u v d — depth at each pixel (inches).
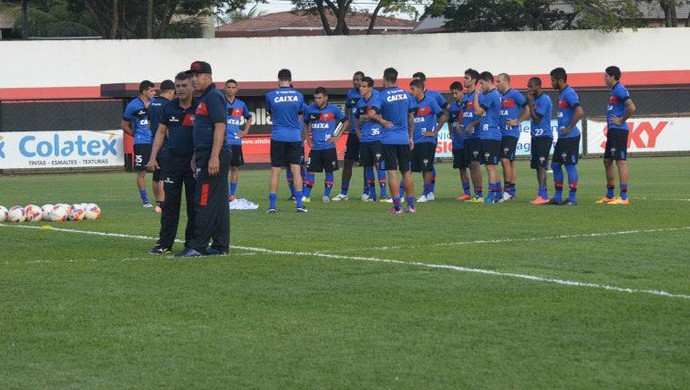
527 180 1154.7
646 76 2263.8
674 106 2112.5
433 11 2256.4
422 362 303.0
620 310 371.9
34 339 337.1
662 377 285.9
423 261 495.5
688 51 2292.1
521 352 313.6
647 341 325.7
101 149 1457.9
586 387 276.7
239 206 805.9
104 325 356.5
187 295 409.4
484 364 300.4
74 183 1206.9
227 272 465.4
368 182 901.8
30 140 1424.7
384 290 416.2
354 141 900.6
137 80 2105.1
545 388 276.4
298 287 425.1
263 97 1512.1
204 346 325.1
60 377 292.4
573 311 370.6
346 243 574.6
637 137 1605.6
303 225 677.3
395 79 756.6
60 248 559.8
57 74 2069.4
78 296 408.8
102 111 1983.3
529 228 644.7
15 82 2053.4
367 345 324.2
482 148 852.0
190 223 542.9
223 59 2142.0
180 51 2126.0
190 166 533.6
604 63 2260.1
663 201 842.8
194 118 526.3
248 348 322.0
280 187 1087.0
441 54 2217.0
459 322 355.3
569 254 517.3
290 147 770.2
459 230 637.9
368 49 2199.8
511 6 2409.0
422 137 875.4
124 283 438.3
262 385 281.4
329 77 2186.3
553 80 810.8
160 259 510.9
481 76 845.2
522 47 2234.3
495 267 474.0
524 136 1621.6
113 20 2290.8
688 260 493.7
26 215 708.0
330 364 301.9
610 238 583.8
